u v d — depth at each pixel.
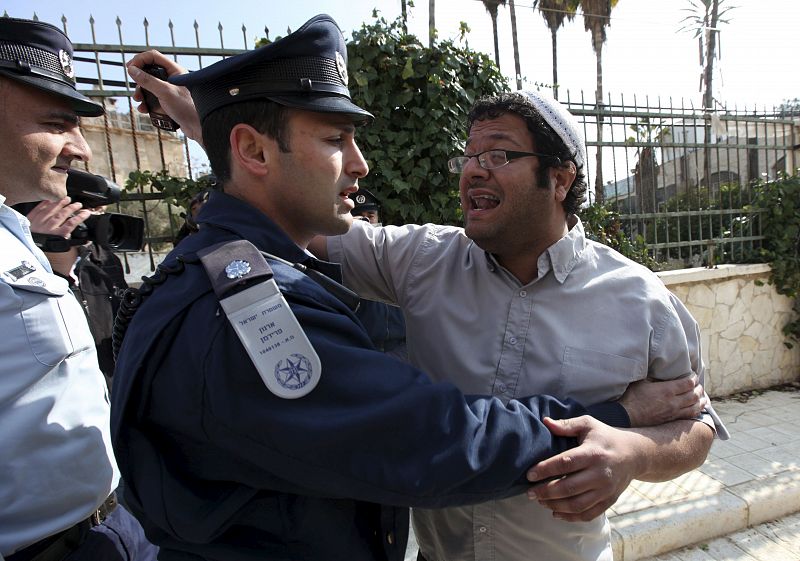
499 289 1.31
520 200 1.21
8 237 1.06
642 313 1.23
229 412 0.76
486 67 3.62
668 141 4.70
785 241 4.81
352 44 3.33
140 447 0.84
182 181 3.24
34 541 1.00
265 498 0.85
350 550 0.90
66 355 1.03
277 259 0.89
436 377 1.36
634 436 1.01
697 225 4.90
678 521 2.76
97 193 1.85
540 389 1.23
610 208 4.54
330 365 0.79
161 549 0.96
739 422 4.11
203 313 0.80
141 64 1.28
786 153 5.27
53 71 1.47
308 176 0.91
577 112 4.31
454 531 1.31
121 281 2.36
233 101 0.89
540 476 0.89
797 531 2.89
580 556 1.26
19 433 0.95
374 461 0.78
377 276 1.50
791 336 4.98
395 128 3.53
